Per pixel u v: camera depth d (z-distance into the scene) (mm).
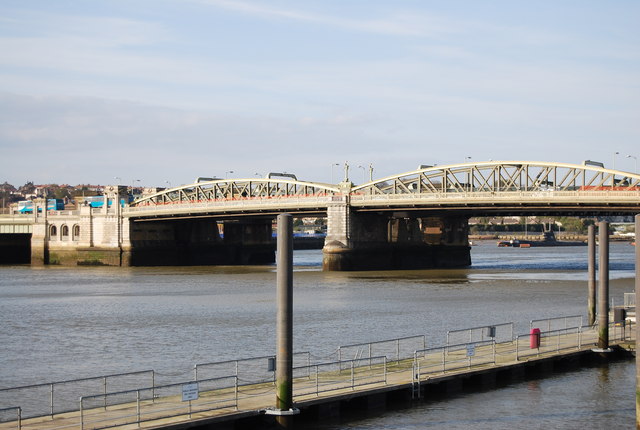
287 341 45625
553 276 168750
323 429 47250
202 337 83875
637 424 41250
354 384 52094
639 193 157500
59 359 72312
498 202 173125
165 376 63938
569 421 49500
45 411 53188
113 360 71438
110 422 43031
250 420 45500
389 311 104625
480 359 60844
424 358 61344
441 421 49188
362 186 198375
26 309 111188
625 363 64500
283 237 45219
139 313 105000
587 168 169750
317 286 145500
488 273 181500
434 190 198750
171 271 198250
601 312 64750
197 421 43219
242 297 125438
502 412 51125
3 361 71438
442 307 108875
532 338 63719
